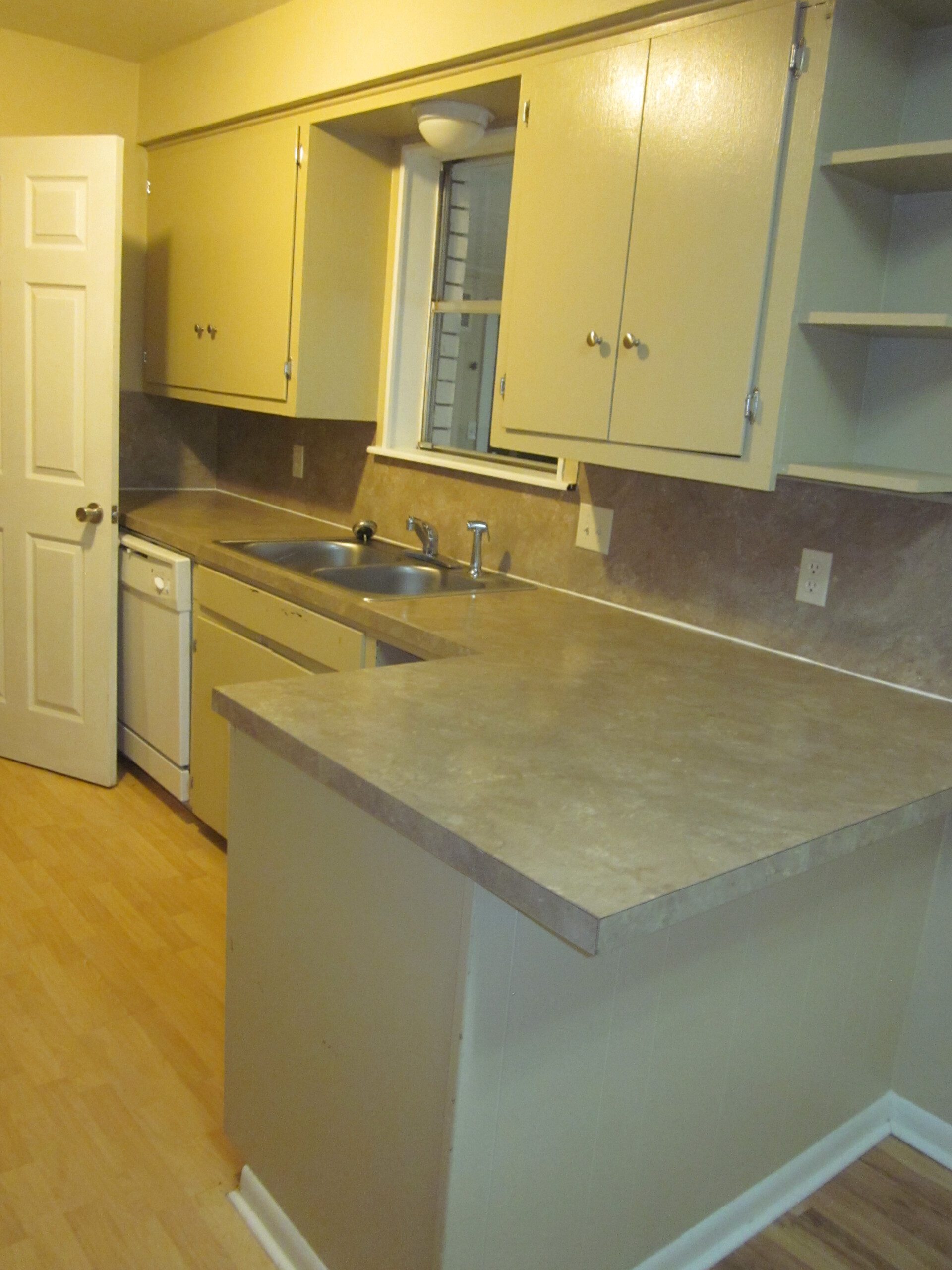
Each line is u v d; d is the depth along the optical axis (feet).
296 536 10.69
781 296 6.16
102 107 12.13
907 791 4.97
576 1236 5.18
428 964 4.50
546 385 7.64
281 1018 5.65
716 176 6.38
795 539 7.31
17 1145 6.37
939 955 6.81
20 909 8.97
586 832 4.23
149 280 12.56
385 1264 4.95
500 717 5.59
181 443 13.60
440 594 8.53
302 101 9.71
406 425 11.06
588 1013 4.82
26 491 11.26
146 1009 7.77
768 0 6.01
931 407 6.51
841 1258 6.03
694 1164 5.73
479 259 10.55
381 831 4.74
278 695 5.69
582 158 7.23
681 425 6.74
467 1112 4.45
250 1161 6.06
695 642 7.64
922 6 6.02
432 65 8.29
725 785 4.86
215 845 10.43
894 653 6.81
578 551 8.92
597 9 6.93
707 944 5.31
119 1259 5.65
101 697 11.34
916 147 5.57
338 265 10.31
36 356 10.89
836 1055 6.50
